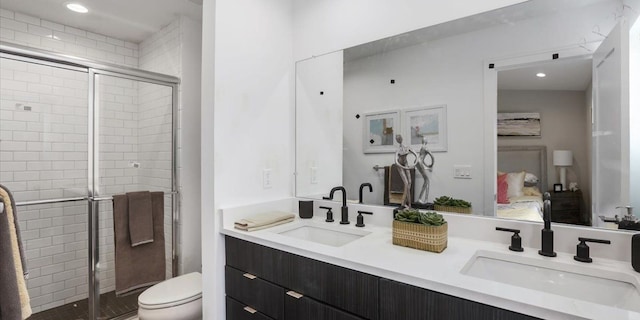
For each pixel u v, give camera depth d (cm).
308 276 126
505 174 138
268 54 191
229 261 161
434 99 157
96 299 231
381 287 105
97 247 235
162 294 173
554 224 123
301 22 205
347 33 185
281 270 136
